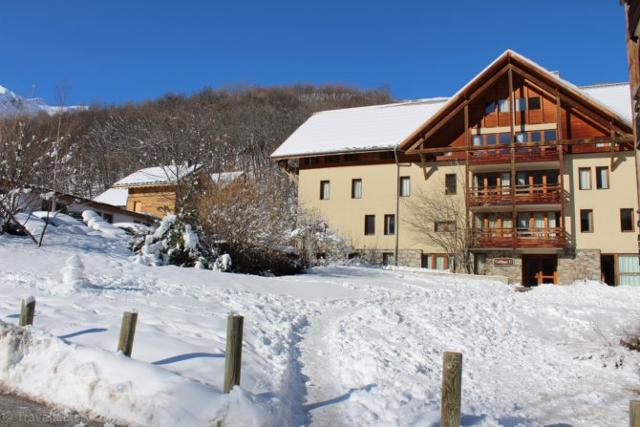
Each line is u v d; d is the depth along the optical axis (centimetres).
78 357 715
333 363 974
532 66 3272
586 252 3222
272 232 2397
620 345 1345
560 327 1573
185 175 2833
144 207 4462
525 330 1516
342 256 3123
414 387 874
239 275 1964
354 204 3731
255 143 5778
